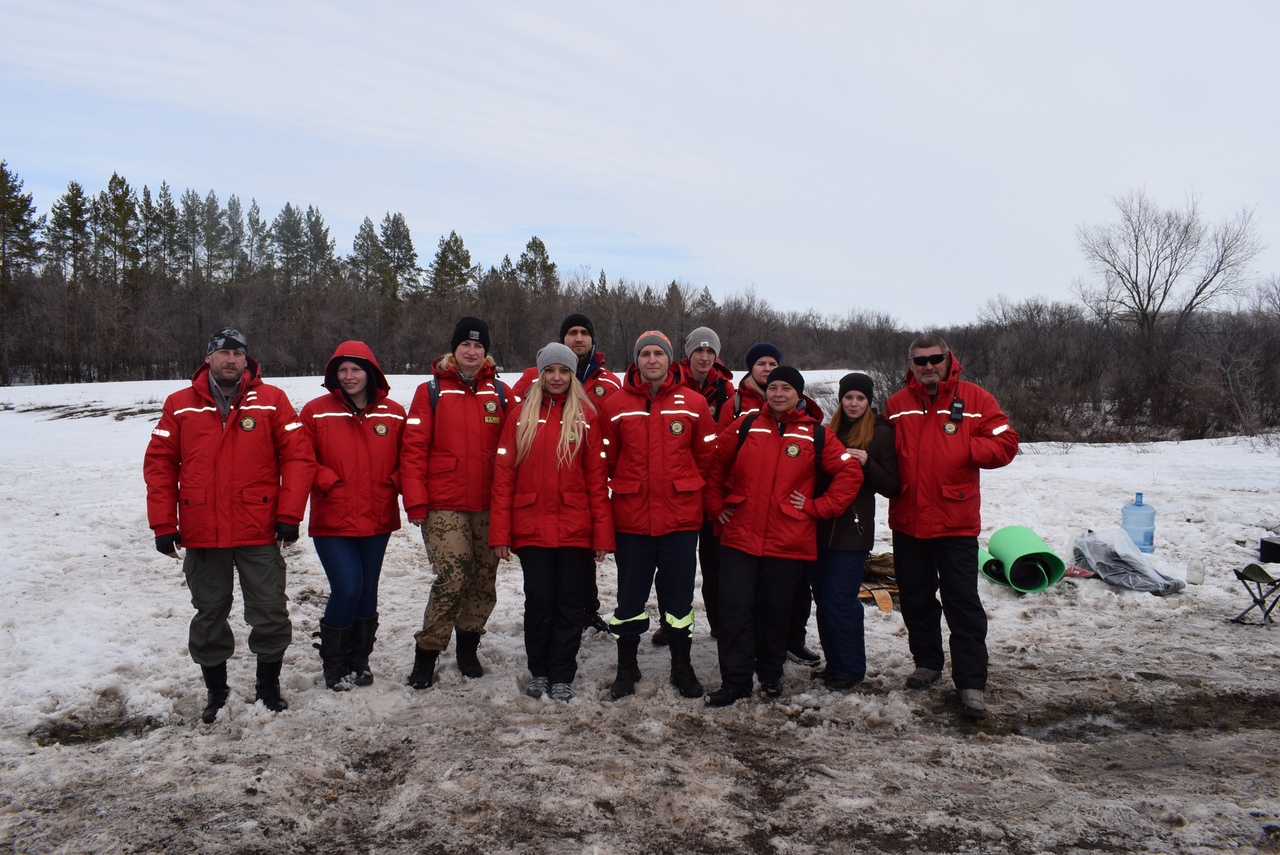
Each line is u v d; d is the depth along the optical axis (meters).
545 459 4.49
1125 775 3.62
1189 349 26.41
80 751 3.75
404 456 4.55
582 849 3.02
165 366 60.03
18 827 3.11
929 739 4.01
